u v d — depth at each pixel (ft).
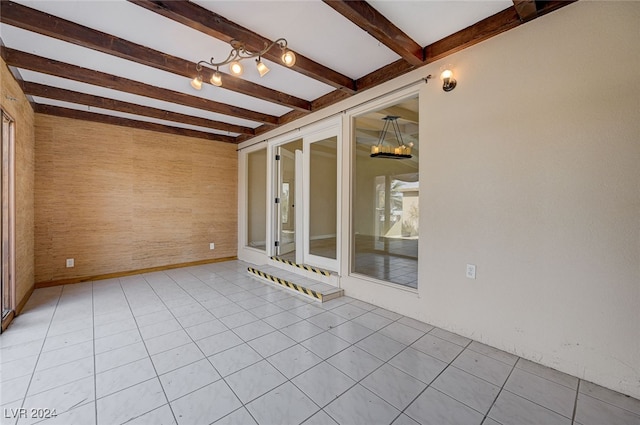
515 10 6.51
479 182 7.48
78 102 11.25
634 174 5.44
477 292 7.57
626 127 5.50
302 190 14.21
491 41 7.19
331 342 7.58
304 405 5.24
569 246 6.15
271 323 8.79
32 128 11.55
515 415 5.01
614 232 5.65
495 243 7.22
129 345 7.41
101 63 8.85
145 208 14.93
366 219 30.35
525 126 6.70
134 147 14.51
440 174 8.27
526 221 6.72
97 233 13.55
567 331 6.19
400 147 18.61
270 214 16.01
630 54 5.44
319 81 10.18
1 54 7.68
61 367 6.39
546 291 6.46
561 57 6.18
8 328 8.36
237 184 18.62
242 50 7.48
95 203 13.48
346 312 9.64
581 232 6.00
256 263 17.01
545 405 5.24
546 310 6.46
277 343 7.54
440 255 8.32
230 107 12.92
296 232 14.58
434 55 8.00
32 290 11.59
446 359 6.75
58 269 12.64
